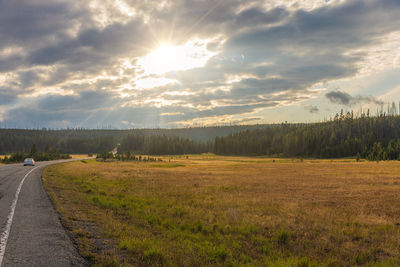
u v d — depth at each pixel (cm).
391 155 9438
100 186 1911
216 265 591
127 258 570
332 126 16538
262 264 616
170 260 582
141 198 1463
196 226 923
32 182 1925
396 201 1505
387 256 708
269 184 2347
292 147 15038
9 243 591
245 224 969
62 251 562
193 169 4878
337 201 1501
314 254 702
